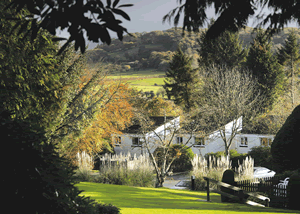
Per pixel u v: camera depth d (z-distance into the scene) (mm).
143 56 125438
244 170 19797
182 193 16812
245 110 35906
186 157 32625
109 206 7406
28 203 3814
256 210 11227
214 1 6195
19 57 11969
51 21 3094
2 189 3725
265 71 50969
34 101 14047
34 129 4180
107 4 3107
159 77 110312
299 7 6352
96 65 21828
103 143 31734
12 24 10766
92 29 3055
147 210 10172
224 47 53812
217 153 34656
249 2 6312
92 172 22328
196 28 6680
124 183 19906
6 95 11367
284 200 13625
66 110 18594
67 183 4254
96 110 20484
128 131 33781
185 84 58656
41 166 3961
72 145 20688
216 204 13055
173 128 22469
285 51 60156
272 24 6895
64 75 17484
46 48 13227
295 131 21078
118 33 3137
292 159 21203
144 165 21562
